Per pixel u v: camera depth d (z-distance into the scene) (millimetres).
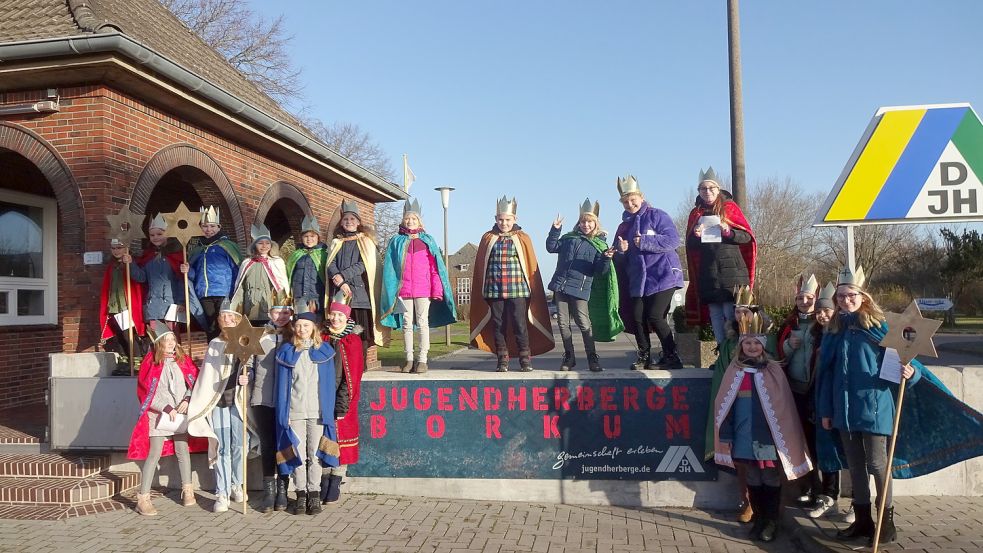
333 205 13836
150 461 6172
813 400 5625
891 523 5113
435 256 7234
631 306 6934
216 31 28047
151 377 6277
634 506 6410
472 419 6645
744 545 5359
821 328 5508
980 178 6305
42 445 7105
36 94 7875
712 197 6395
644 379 6453
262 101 12984
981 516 5629
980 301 39969
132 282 7582
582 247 6875
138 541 5430
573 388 6535
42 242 10828
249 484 6918
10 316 10164
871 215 6445
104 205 7645
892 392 5141
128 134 8055
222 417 6289
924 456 5336
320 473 6145
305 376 5984
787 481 6211
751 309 5664
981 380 6141
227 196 10039
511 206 7000
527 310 7094
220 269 7812
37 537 5520
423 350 7070
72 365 7070
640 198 6738
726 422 5590
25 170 10352
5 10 8445
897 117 6488
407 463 6711
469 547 5270
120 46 7082
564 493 6504
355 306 7035
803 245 46062
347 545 5320
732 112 12141
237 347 5996
